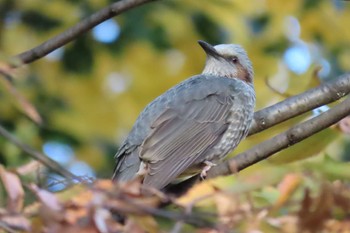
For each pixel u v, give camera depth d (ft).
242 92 44.34
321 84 41.75
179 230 26.05
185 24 61.98
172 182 42.06
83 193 26.16
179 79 63.16
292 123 42.83
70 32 40.32
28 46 61.82
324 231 26.25
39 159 27.68
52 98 60.80
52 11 61.72
